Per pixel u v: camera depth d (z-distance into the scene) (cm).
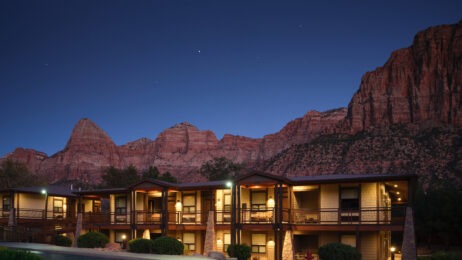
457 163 13425
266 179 3519
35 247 3559
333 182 3434
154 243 3422
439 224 6106
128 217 4344
